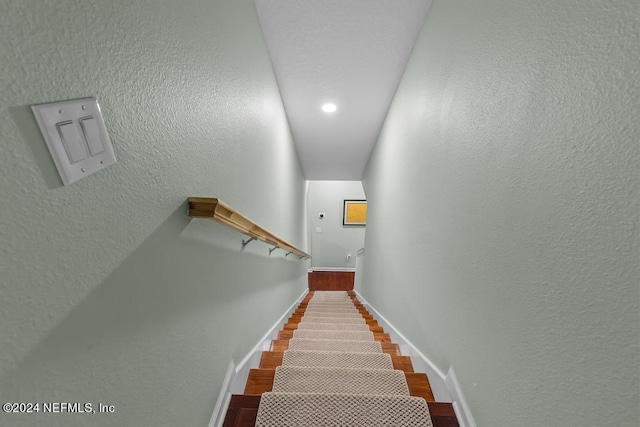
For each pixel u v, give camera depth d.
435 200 1.36
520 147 0.74
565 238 0.58
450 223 1.17
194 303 0.83
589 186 0.53
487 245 0.89
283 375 1.27
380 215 2.95
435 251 1.33
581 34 0.56
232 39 1.19
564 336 0.58
